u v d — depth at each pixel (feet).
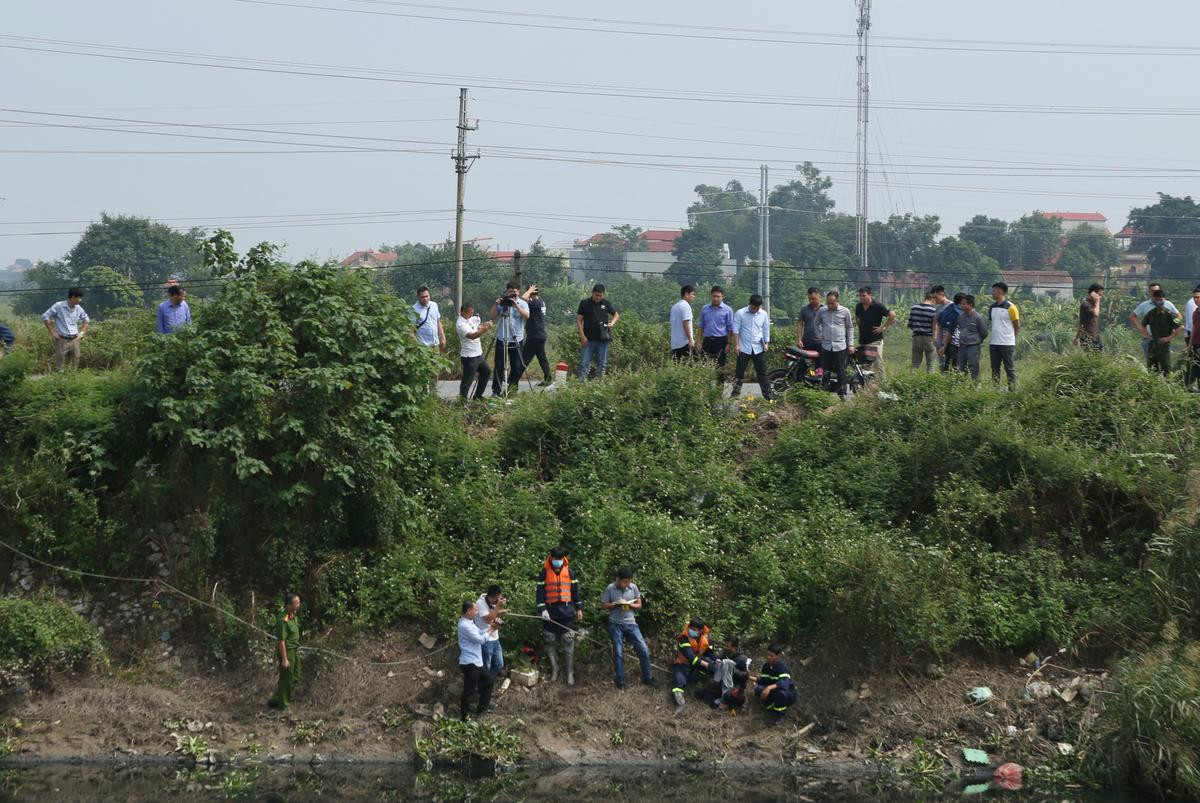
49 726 177.88
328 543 197.98
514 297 256.32
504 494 212.64
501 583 195.62
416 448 213.25
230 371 197.67
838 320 252.62
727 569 202.90
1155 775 162.20
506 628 190.19
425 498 210.59
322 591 193.26
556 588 185.88
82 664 186.19
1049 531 206.49
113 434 203.62
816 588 193.47
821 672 186.60
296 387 196.85
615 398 233.14
